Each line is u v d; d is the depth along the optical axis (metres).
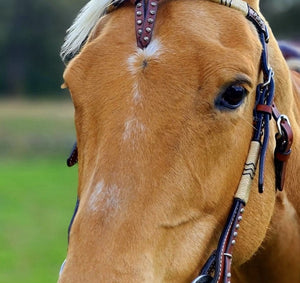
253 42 4.11
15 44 79.50
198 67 3.75
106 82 3.79
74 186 26.12
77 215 3.67
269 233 5.13
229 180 3.98
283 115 4.50
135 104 3.68
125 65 3.78
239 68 3.79
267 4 53.72
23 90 80.19
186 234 3.81
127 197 3.56
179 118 3.69
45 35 79.62
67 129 41.91
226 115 3.80
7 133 40.03
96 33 4.16
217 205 3.94
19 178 27.94
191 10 3.98
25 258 15.25
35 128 42.09
